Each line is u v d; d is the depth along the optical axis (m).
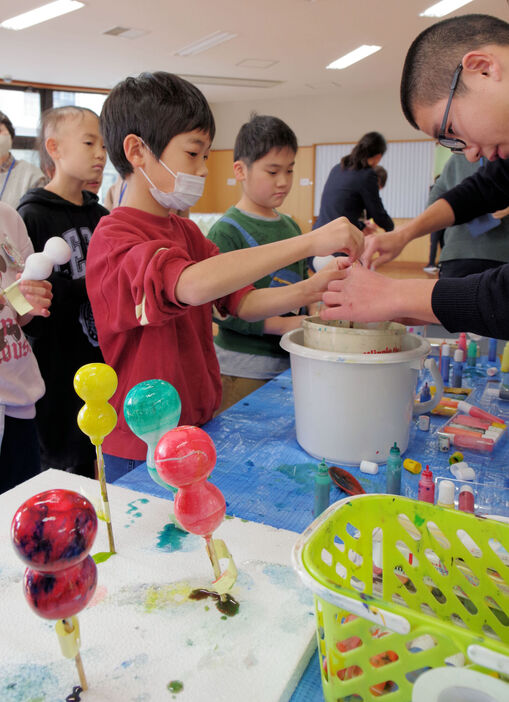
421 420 1.13
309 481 0.90
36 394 1.30
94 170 1.67
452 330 0.83
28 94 6.87
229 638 0.54
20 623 0.56
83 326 1.65
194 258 1.21
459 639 0.39
